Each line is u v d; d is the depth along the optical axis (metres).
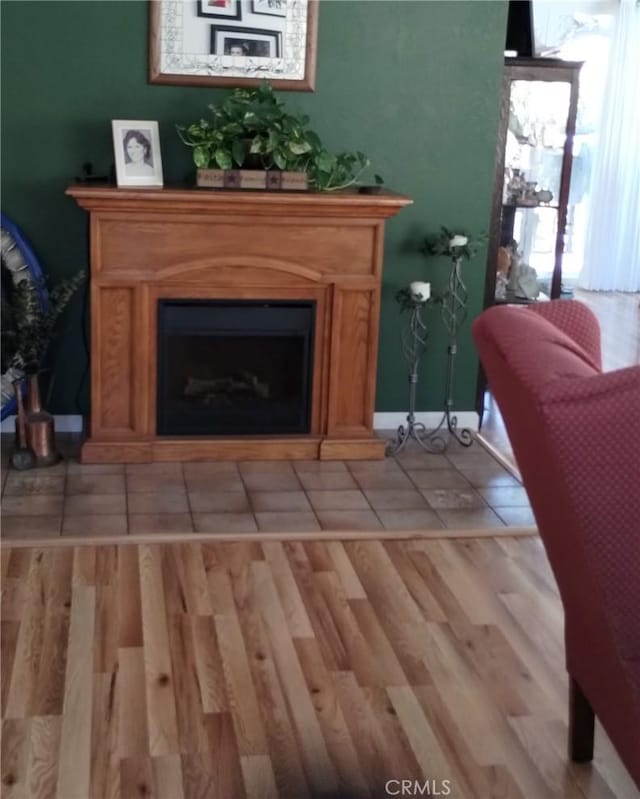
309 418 4.48
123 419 4.30
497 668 2.87
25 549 3.46
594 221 8.20
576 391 1.82
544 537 2.22
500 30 4.53
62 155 4.34
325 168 4.21
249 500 3.98
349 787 2.35
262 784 2.35
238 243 4.19
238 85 4.37
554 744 2.54
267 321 4.33
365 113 4.52
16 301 4.16
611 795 2.36
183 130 4.21
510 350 2.00
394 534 3.71
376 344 4.41
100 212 4.04
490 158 4.66
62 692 2.67
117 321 4.19
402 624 3.09
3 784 2.32
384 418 4.86
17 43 4.20
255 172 4.14
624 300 8.05
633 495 1.86
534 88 4.78
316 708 2.65
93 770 2.38
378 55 4.47
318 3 4.36
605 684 2.16
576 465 1.85
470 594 3.30
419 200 4.65
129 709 2.61
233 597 3.21
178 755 2.44
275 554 3.52
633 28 7.71
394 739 2.53
